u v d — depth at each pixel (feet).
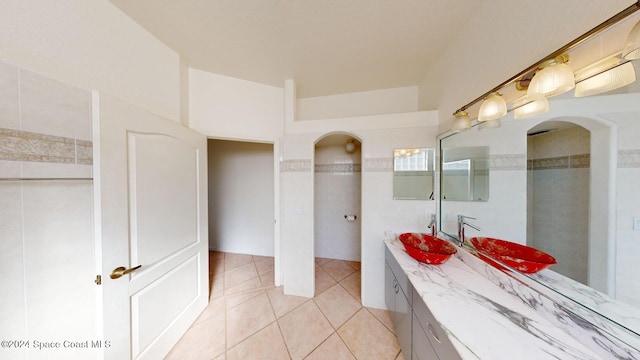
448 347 2.43
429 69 6.25
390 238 6.15
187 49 5.34
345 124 6.45
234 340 5.02
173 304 4.78
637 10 1.71
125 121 3.61
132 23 4.29
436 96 5.90
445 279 3.73
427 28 4.57
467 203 4.53
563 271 2.59
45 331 2.86
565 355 2.11
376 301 6.29
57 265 2.96
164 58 5.10
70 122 3.10
